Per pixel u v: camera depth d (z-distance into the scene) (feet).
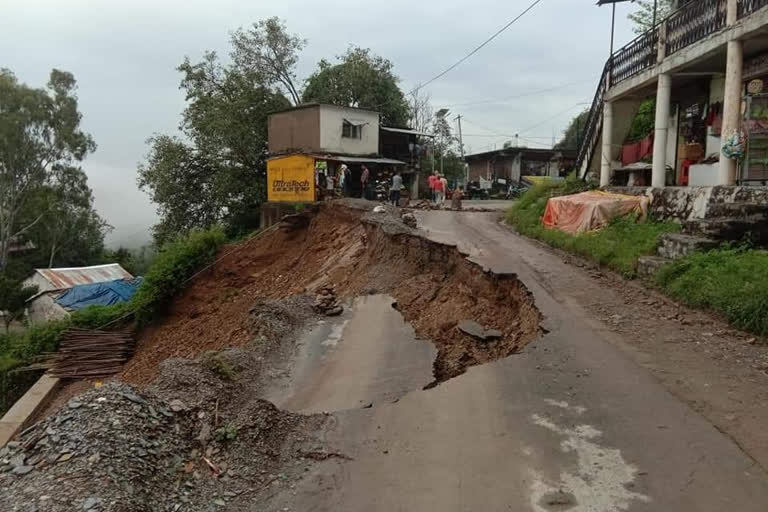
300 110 102.12
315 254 66.95
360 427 16.16
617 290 30.50
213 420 15.84
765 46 37.37
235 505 12.49
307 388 24.58
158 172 105.70
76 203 156.25
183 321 68.33
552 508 11.82
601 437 14.73
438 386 19.10
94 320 72.08
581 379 18.65
